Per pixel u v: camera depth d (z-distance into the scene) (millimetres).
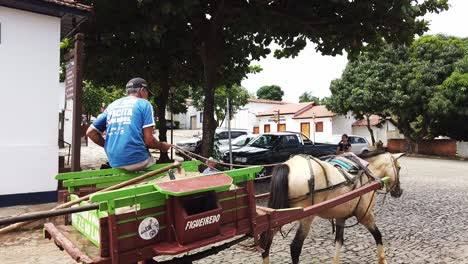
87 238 3170
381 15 9188
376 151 6637
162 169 3826
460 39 29141
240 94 40375
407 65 27281
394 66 27344
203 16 10867
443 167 21359
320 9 10039
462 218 8500
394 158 6602
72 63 7809
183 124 56250
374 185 5074
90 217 3100
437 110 25641
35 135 8297
